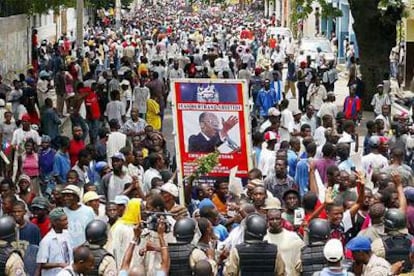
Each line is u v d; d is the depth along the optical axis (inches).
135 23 3811.5
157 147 872.9
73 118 1147.3
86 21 3415.4
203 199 668.1
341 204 637.9
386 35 1581.0
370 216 550.9
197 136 758.5
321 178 760.3
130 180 738.2
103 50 2066.9
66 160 853.2
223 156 757.9
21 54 1950.1
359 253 478.0
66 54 2041.1
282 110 1047.0
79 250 461.1
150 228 522.6
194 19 4522.6
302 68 1572.3
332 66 1694.1
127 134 995.3
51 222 549.6
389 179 668.1
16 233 525.7
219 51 2153.1
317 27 3031.5
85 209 595.8
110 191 742.5
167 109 1517.0
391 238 513.7
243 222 541.0
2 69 1765.5
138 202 550.9
